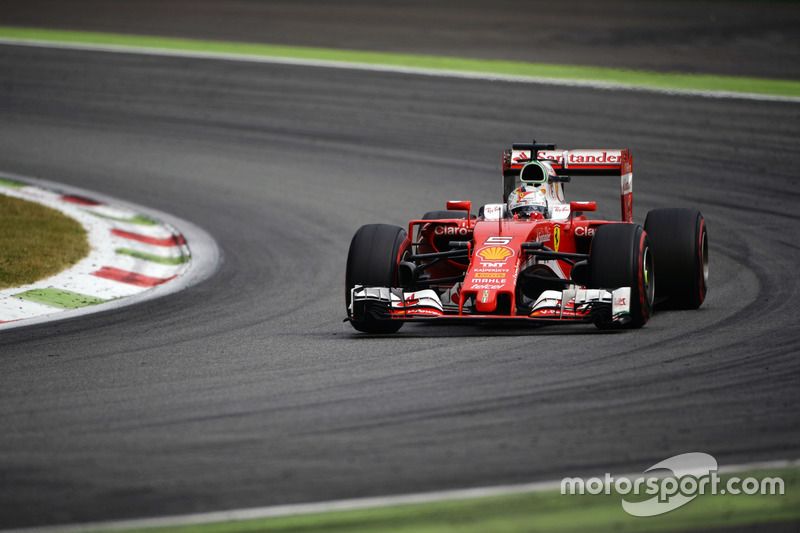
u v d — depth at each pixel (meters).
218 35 101.19
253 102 76.75
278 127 70.69
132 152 65.81
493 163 61.12
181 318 32.69
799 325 28.27
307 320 32.09
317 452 18.42
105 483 17.11
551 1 116.69
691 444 18.36
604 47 91.81
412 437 19.12
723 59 85.81
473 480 16.88
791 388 21.73
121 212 52.44
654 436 18.84
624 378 22.86
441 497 16.17
